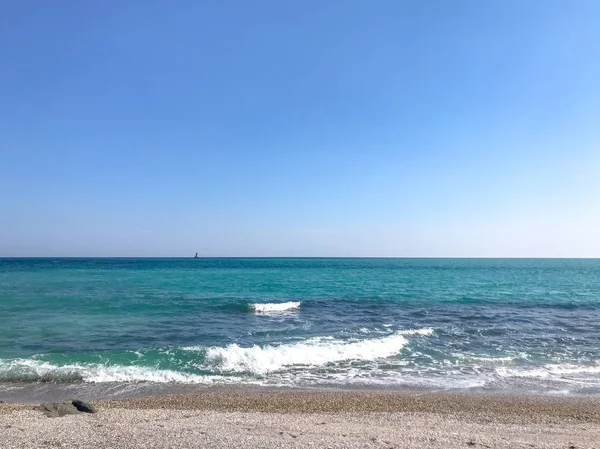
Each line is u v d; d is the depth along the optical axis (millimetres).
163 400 10625
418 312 27016
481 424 8656
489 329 20984
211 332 19469
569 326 22281
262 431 7547
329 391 11625
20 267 86125
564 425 8711
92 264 112000
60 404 9289
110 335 18312
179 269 86062
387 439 7164
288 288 43406
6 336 17734
